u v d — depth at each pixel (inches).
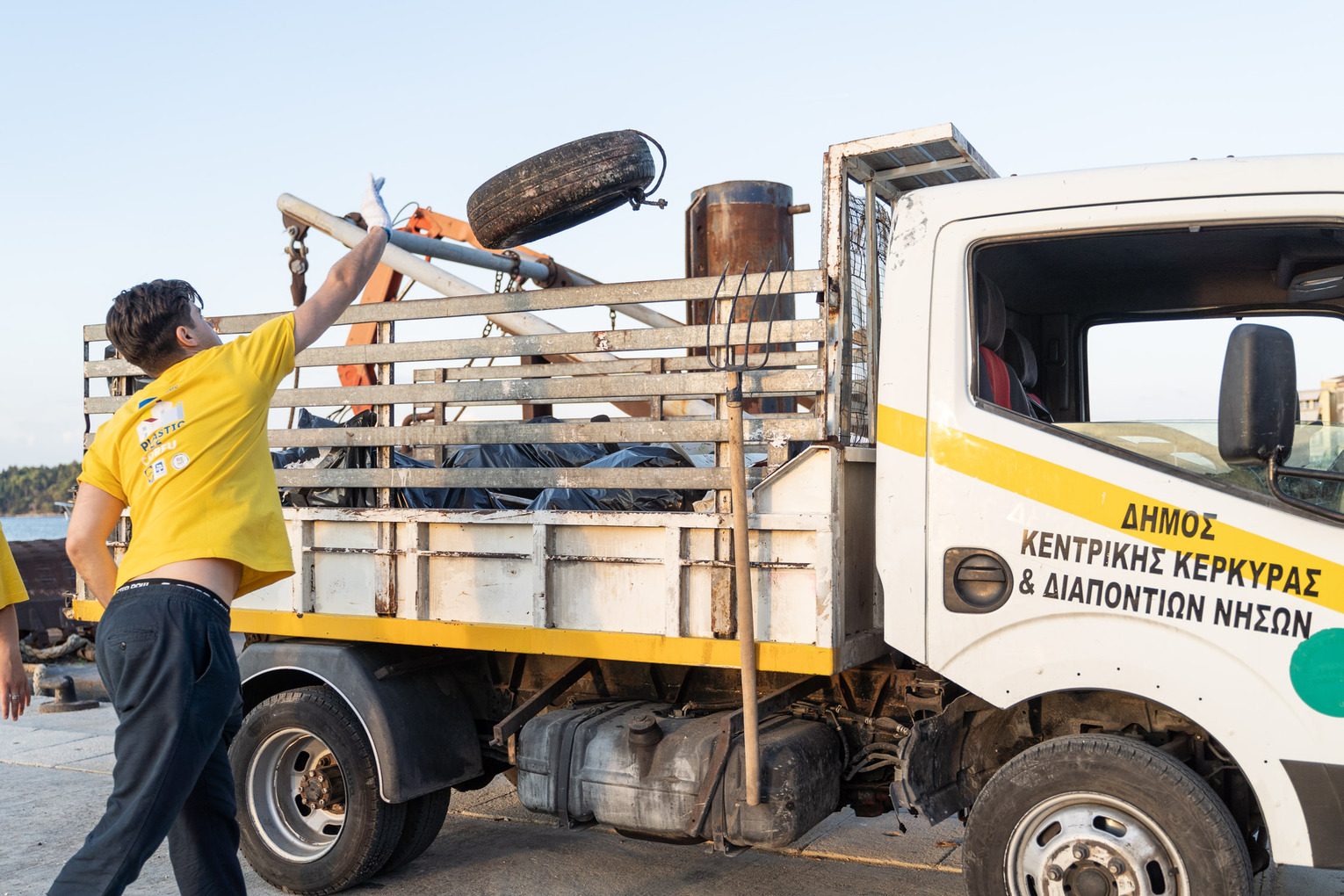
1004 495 145.6
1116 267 159.6
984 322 152.9
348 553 187.8
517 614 171.9
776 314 179.6
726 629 156.3
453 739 192.1
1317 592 129.8
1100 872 136.8
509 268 241.4
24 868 208.2
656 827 164.7
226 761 145.4
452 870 203.3
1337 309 155.0
